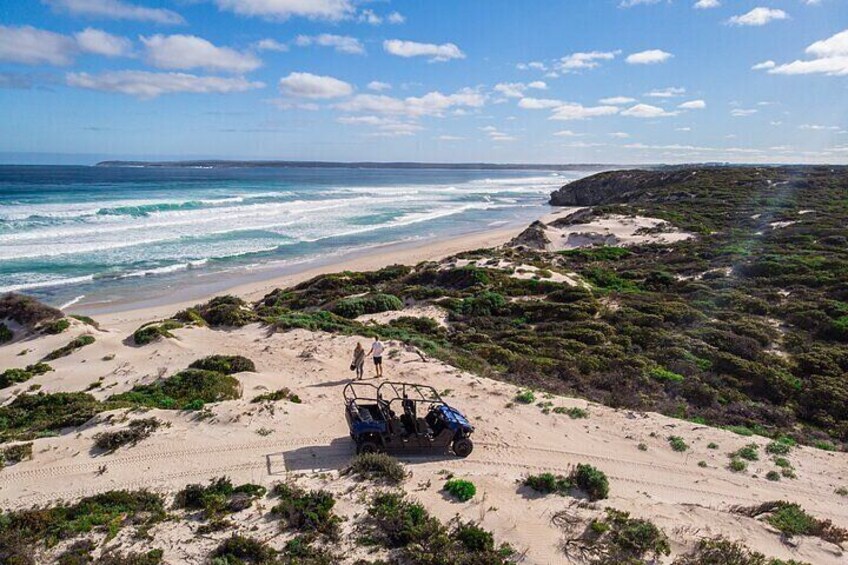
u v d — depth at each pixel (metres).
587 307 27.42
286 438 13.05
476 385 17.06
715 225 56.53
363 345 21.30
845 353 21.25
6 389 17.80
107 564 8.35
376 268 44.66
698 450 13.43
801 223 51.50
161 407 14.93
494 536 9.45
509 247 50.09
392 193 121.44
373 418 12.77
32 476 11.16
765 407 17.33
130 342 22.28
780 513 10.67
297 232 60.78
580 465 11.62
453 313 28.39
